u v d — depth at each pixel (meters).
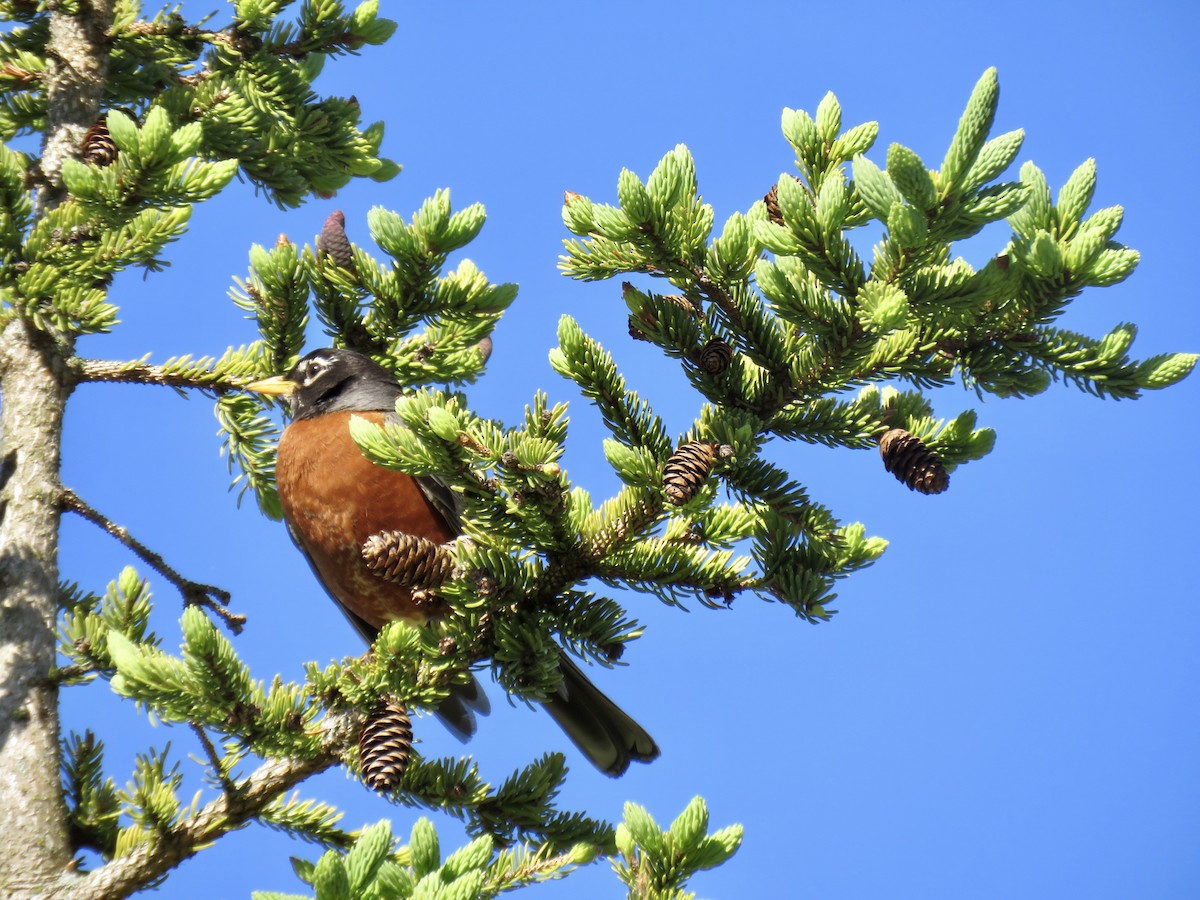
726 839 6.35
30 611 8.66
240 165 12.22
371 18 12.03
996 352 7.84
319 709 7.56
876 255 6.95
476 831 9.02
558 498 7.38
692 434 7.75
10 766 8.05
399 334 10.09
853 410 8.34
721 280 7.80
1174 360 7.64
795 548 8.07
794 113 8.05
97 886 7.44
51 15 11.45
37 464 9.19
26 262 8.70
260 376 10.20
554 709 10.83
